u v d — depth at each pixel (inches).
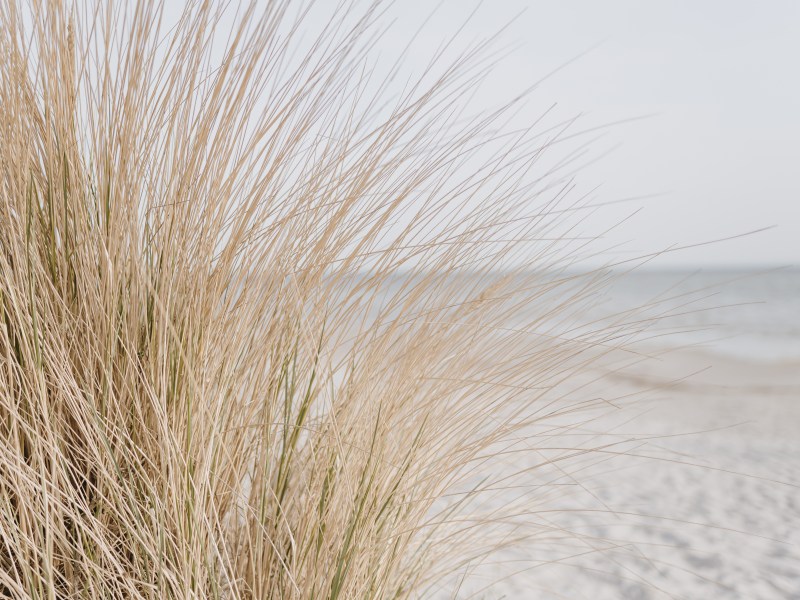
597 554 100.3
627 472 158.4
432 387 44.3
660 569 97.6
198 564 32.3
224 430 38.1
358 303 42.1
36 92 38.2
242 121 38.1
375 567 41.2
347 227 42.3
